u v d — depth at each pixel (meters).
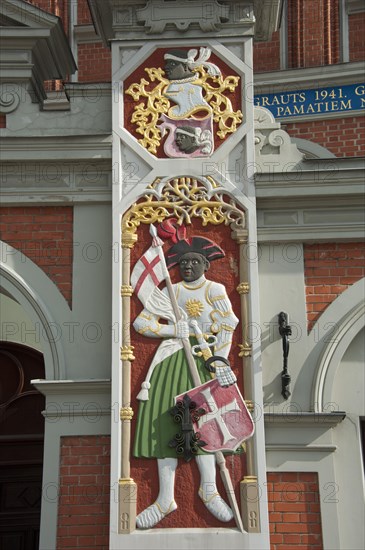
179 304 10.19
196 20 11.06
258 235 10.56
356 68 15.05
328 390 10.13
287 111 15.27
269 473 9.88
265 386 10.16
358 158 10.69
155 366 9.99
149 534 9.43
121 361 9.99
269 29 11.88
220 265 10.35
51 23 11.02
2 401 12.89
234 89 10.88
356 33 15.46
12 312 13.41
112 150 10.69
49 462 9.88
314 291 10.45
